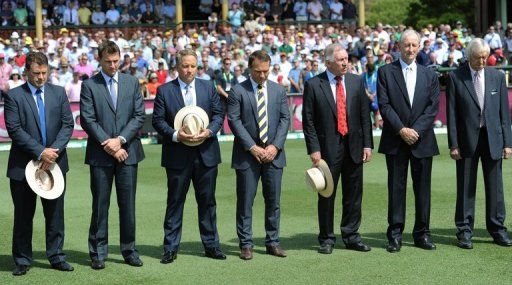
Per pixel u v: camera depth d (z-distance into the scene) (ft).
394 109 42.55
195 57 41.57
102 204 40.27
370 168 73.92
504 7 171.01
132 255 40.65
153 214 53.88
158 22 150.00
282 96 42.50
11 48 125.59
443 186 63.05
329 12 152.56
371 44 126.62
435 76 42.96
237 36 134.41
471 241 43.47
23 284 37.45
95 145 40.11
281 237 46.50
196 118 40.45
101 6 151.23
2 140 99.14
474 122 42.91
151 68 118.62
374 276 37.45
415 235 43.37
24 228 39.42
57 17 146.82
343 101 42.39
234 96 41.86
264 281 36.96
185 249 43.91
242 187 41.65
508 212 51.83
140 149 41.14
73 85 103.50
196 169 41.42
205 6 157.99
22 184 39.27
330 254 42.04
